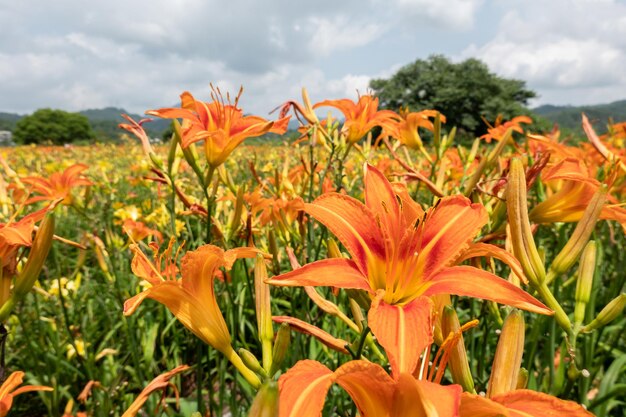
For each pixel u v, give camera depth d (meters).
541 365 2.71
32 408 3.31
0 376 1.55
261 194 3.46
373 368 0.83
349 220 1.27
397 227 1.29
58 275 2.87
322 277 1.12
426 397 0.74
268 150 9.82
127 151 16.03
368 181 1.37
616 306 1.40
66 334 3.18
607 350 2.80
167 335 3.68
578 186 1.90
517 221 1.43
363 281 1.17
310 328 1.46
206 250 1.25
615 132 4.84
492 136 3.98
